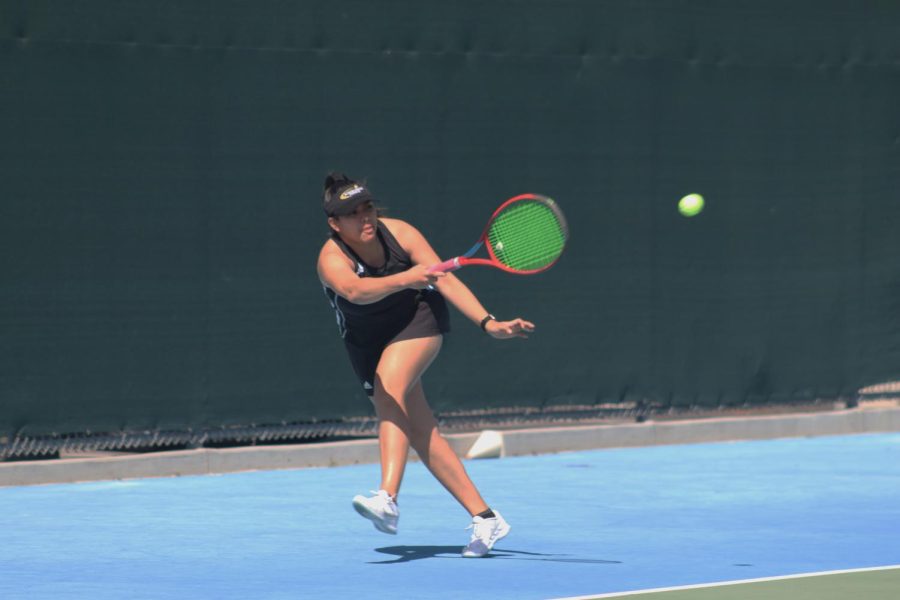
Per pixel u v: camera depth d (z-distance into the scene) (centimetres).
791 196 3984
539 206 2242
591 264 3744
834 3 4009
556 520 2755
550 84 3678
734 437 3959
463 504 2411
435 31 3544
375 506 2227
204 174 3316
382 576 2250
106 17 3209
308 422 3447
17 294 3147
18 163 3142
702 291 3888
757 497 3028
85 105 3197
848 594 2122
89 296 3212
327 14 3425
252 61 3353
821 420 4069
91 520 2744
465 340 3616
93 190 3209
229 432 3362
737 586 2173
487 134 3609
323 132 3431
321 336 3450
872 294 4103
